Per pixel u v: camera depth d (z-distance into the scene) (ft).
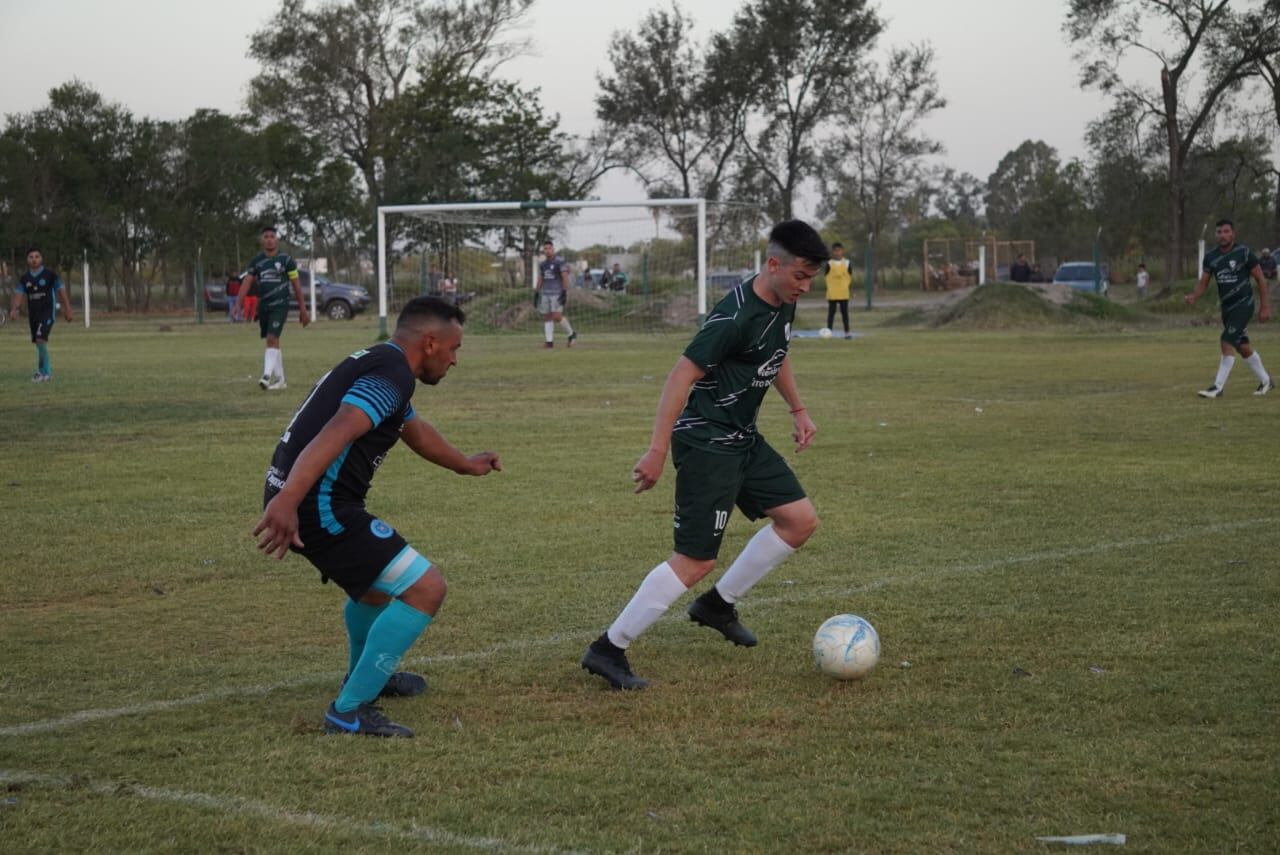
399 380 18.38
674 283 151.12
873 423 54.13
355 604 19.99
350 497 18.88
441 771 16.97
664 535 32.24
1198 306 155.43
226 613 25.35
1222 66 235.40
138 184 233.96
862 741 18.01
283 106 262.06
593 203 120.78
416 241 152.56
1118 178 277.23
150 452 47.62
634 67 298.35
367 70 260.83
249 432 53.47
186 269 243.81
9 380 78.69
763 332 20.62
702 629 24.12
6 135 222.28
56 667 21.76
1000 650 22.22
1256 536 30.89
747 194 302.25
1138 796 15.90
